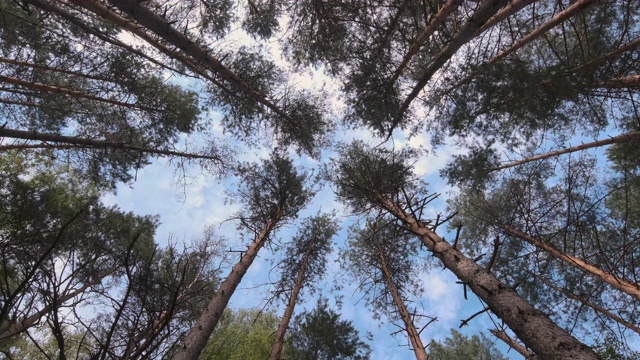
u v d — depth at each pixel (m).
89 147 9.83
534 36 7.30
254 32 9.98
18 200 9.10
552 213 9.65
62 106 9.95
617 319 8.07
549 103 6.34
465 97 7.27
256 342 11.88
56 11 6.16
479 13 6.03
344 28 8.42
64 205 10.27
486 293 5.07
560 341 3.96
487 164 10.16
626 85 6.27
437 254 6.50
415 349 8.03
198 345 6.61
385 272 11.09
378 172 9.52
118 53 8.95
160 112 10.41
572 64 5.95
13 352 8.77
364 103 8.66
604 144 8.84
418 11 7.88
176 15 8.95
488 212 10.55
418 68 9.19
